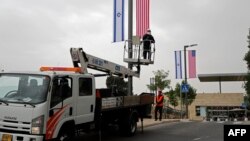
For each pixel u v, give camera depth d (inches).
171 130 745.0
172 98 1886.1
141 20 950.4
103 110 520.4
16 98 398.6
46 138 393.7
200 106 2568.9
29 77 409.7
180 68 1423.5
